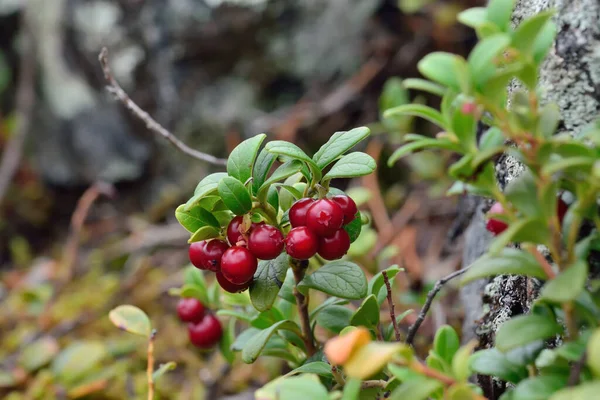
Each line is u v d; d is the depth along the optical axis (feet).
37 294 2.01
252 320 1.21
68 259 2.24
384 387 1.06
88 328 1.91
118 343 1.76
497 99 0.93
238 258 1.03
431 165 2.00
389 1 2.21
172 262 2.25
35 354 1.63
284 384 0.95
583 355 0.92
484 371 0.98
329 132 2.25
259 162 1.07
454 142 0.98
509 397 0.97
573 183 0.95
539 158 0.92
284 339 1.19
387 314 1.50
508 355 0.99
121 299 2.06
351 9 2.24
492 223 1.02
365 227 1.56
